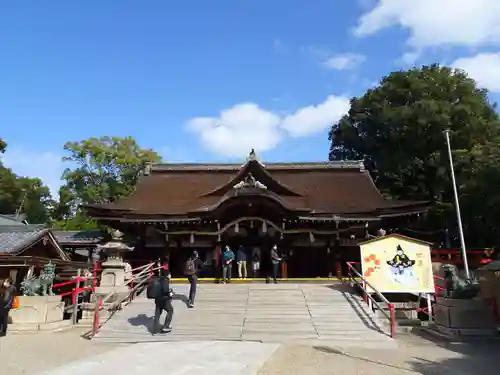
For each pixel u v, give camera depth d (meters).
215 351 10.25
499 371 8.61
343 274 24.48
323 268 24.72
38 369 8.61
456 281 13.36
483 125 33.62
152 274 19.19
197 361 9.12
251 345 11.15
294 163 32.47
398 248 16.09
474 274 20.64
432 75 37.72
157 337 12.40
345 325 13.45
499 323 13.20
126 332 12.86
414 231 32.62
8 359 9.43
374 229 25.64
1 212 54.06
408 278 15.77
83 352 10.51
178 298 16.83
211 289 17.97
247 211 24.14
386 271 15.91
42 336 12.64
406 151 35.28
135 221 24.72
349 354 10.33
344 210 24.70
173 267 24.81
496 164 22.28
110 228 27.75
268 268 24.44
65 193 50.75
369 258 16.09
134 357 9.55
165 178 31.44
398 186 36.06
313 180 30.38
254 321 13.86
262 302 15.96
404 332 13.75
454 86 36.38
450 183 32.62
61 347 11.07
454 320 12.72
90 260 28.16
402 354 10.39
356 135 41.75
